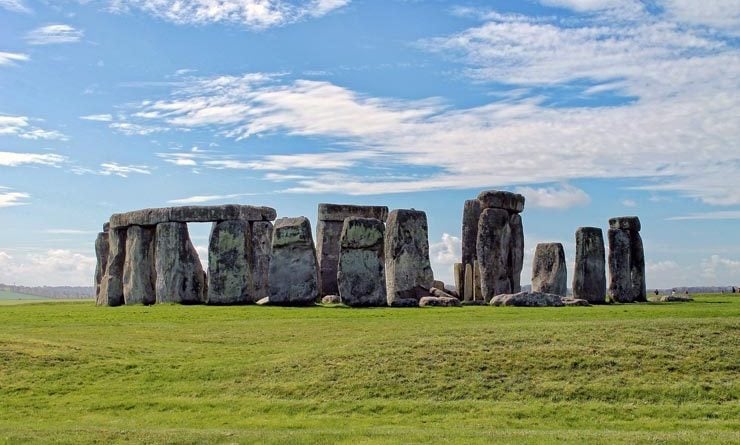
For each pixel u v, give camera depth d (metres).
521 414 20.95
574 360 24.31
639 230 52.62
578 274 48.34
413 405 21.72
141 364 26.11
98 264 59.44
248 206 50.00
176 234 48.19
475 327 28.78
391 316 35.97
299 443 17.95
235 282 46.06
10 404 22.48
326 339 29.30
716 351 25.03
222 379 24.52
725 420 20.53
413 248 44.53
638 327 27.62
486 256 49.25
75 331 32.97
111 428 19.89
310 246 43.62
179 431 19.36
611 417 20.72
